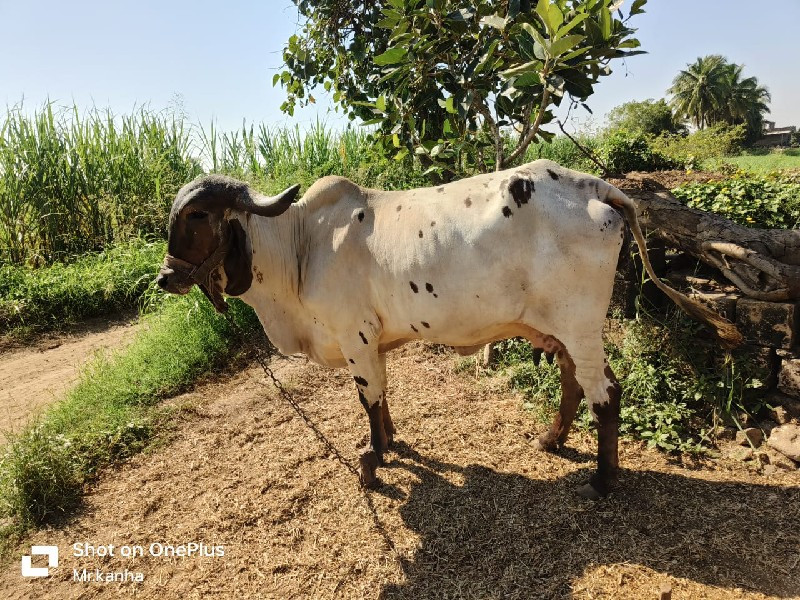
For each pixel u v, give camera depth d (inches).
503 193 116.4
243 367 218.2
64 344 278.2
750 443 137.9
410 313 125.9
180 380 204.4
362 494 136.0
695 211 157.5
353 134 421.1
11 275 315.0
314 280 131.7
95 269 326.6
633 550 110.3
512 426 158.1
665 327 159.3
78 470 154.6
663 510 120.0
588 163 419.8
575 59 139.2
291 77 234.5
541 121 164.9
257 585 112.9
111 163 370.9
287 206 114.7
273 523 130.0
